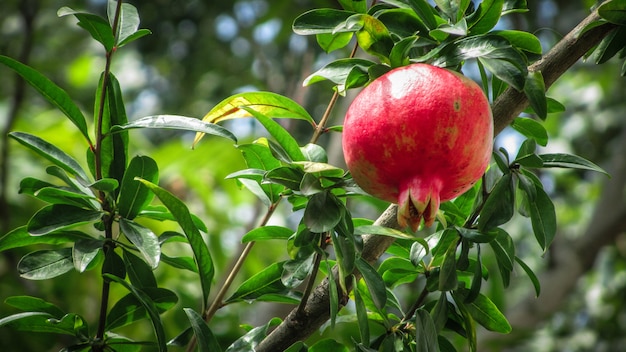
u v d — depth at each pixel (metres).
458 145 2.15
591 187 9.99
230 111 2.97
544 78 2.66
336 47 3.15
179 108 9.91
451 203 2.85
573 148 9.81
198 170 6.41
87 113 7.86
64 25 9.28
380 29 2.62
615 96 9.71
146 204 2.79
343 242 2.47
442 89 2.17
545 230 2.73
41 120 7.00
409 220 2.20
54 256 2.78
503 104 2.64
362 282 2.98
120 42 2.78
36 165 6.74
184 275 5.96
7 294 5.70
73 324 2.79
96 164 2.71
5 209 5.90
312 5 8.05
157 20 9.63
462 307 2.82
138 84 9.60
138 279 2.85
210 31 9.73
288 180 2.55
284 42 9.47
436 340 2.60
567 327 8.42
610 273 8.97
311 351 2.92
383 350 2.70
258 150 2.83
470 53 2.48
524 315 8.20
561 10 8.37
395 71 2.27
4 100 7.55
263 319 5.89
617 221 8.45
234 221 6.69
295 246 2.58
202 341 2.52
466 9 2.75
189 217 2.63
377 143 2.17
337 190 2.74
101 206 2.79
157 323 2.57
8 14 8.95
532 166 2.66
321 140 9.26
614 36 2.78
